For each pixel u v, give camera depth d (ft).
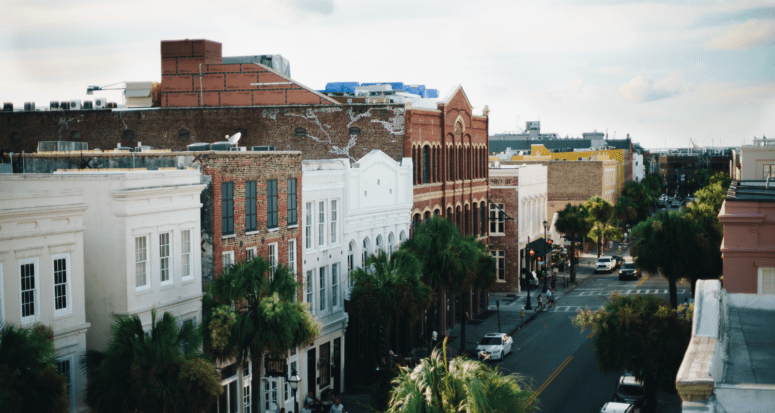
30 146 200.95
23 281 81.56
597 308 227.61
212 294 100.63
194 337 82.94
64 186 96.78
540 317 217.56
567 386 144.25
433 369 71.46
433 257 153.07
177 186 102.99
